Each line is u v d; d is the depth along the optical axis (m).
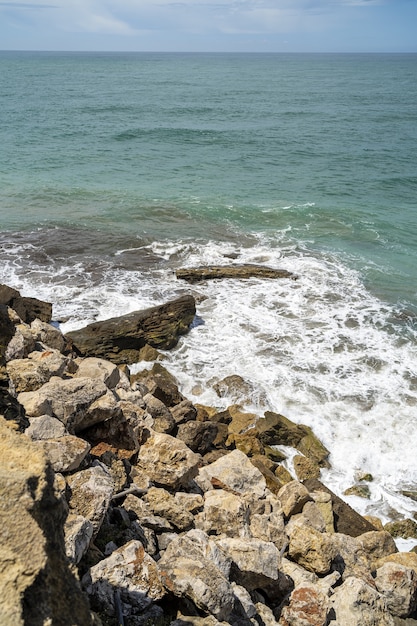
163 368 15.82
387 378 16.08
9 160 40.50
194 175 38.78
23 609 3.70
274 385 15.54
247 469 10.05
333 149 50.50
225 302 19.98
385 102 95.69
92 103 81.12
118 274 21.94
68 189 33.25
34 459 4.45
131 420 9.59
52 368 10.50
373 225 29.20
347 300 20.56
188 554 6.95
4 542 3.90
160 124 62.34
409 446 13.74
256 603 7.32
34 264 22.42
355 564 8.87
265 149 49.62
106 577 6.28
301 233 27.64
